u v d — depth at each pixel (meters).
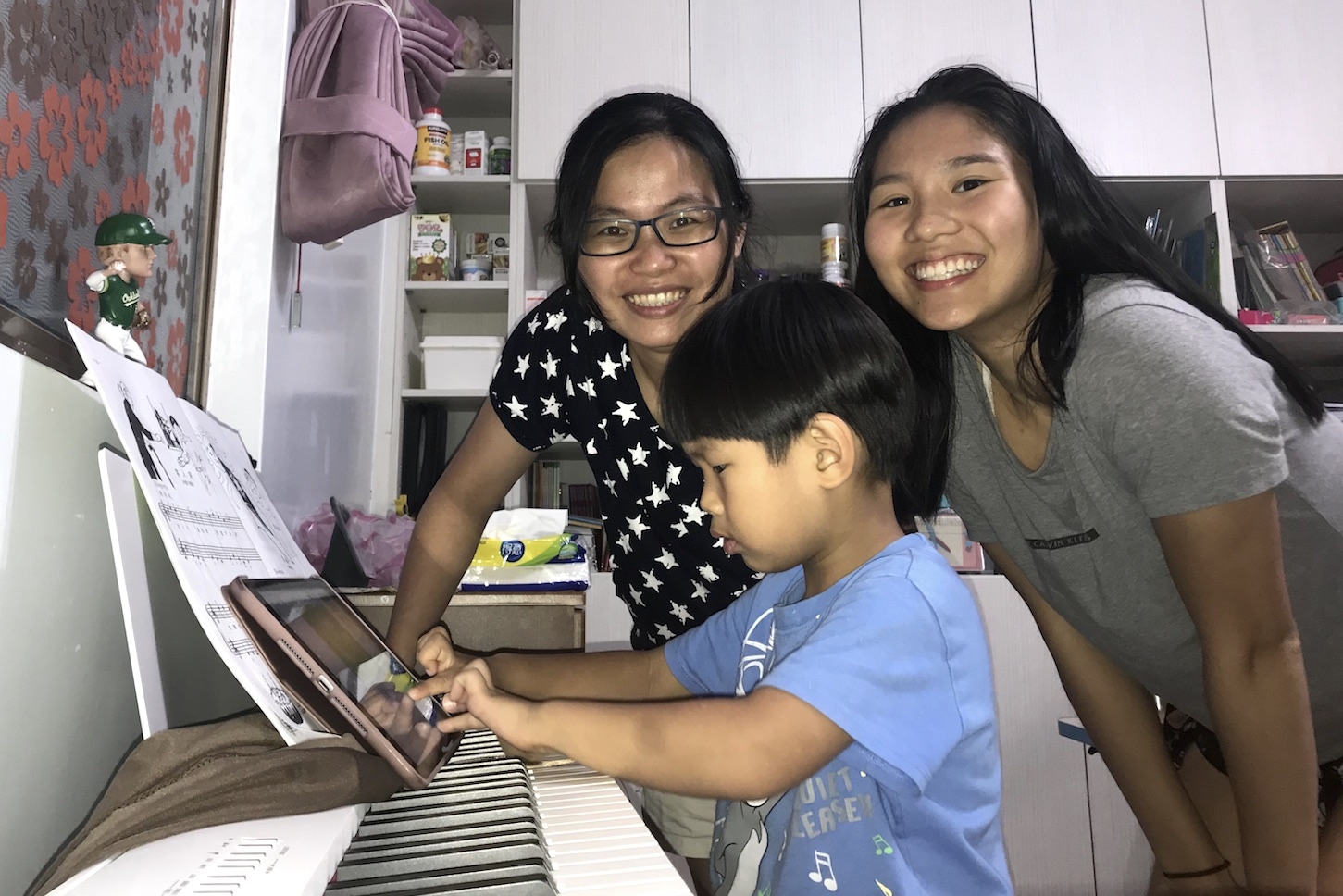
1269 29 2.29
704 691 0.87
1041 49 2.28
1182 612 0.94
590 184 0.92
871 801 0.68
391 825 0.54
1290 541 0.87
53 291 0.77
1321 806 0.94
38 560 0.56
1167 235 2.32
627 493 1.07
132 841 0.44
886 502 0.76
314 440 1.70
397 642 1.06
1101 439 0.84
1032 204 0.84
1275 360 0.86
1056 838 1.98
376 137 1.37
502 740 0.69
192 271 1.21
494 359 2.32
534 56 2.29
